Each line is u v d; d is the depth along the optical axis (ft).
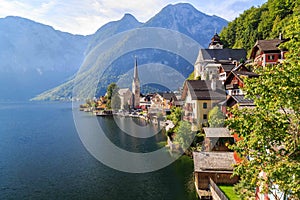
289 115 35.63
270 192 35.99
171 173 114.93
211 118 137.08
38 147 182.09
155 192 96.99
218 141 115.44
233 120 39.34
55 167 132.77
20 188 106.52
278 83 34.30
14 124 325.01
